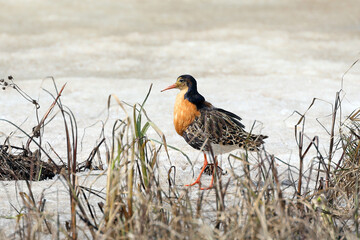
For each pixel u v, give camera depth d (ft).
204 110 33.12
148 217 22.35
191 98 33.17
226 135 32.12
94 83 61.62
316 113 49.98
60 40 89.40
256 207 21.38
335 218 25.41
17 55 77.41
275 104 53.01
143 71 69.05
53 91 57.67
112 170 23.32
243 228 21.40
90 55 78.43
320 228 22.58
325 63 74.02
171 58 77.41
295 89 59.52
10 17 112.68
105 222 23.53
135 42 88.69
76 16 115.75
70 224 24.62
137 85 61.21
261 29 102.83
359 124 33.55
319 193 25.07
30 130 43.45
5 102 52.34
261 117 48.49
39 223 22.33
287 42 89.81
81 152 38.17
